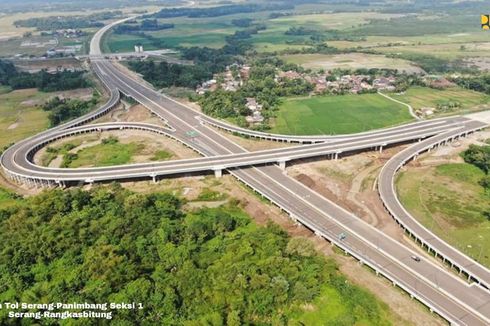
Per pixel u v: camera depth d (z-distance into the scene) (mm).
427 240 155625
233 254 145250
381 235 158875
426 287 132875
